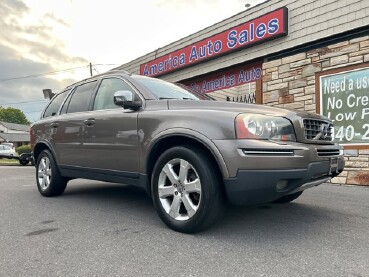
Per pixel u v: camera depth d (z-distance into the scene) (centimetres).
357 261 265
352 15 668
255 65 889
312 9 734
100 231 349
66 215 420
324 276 238
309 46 753
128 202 495
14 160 2708
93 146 442
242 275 241
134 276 241
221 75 989
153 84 431
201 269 252
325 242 309
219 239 318
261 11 840
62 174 518
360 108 664
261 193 299
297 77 775
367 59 656
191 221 324
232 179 300
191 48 1025
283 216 400
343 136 692
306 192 569
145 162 371
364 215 406
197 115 334
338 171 382
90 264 263
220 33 931
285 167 297
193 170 326
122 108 415
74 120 482
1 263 268
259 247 296
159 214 355
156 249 293
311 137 346
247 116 310
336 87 704
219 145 307
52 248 300
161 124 357
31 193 599
